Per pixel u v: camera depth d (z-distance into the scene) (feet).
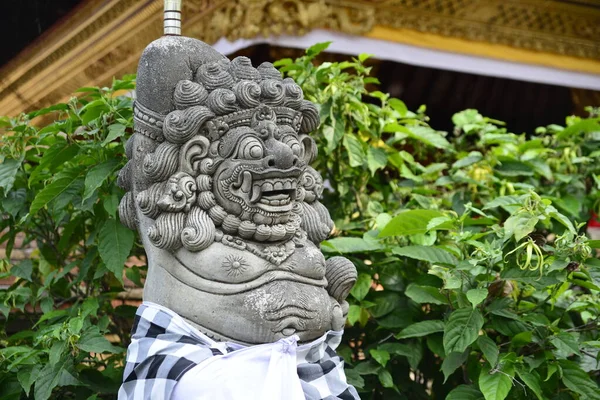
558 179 12.51
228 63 7.82
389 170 12.71
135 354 7.13
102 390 9.11
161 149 7.31
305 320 7.29
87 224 10.72
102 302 10.25
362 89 11.48
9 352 9.18
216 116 7.41
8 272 10.23
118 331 10.77
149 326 7.20
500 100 21.80
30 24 23.17
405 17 15.93
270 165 7.34
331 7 14.85
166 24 7.96
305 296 7.33
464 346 8.73
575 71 18.43
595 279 8.93
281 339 7.16
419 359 9.82
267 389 6.87
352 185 11.52
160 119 7.46
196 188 7.31
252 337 7.15
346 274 7.91
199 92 7.39
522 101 21.94
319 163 11.37
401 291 10.34
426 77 20.45
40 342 9.09
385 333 10.44
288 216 7.54
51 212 10.46
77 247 11.41
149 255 7.49
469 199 11.81
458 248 9.73
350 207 11.50
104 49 18.88
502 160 12.08
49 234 10.93
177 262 7.29
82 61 19.65
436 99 21.20
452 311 9.32
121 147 9.56
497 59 17.44
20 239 16.19
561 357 9.48
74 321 8.80
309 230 7.95
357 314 9.86
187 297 7.18
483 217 10.45
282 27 14.43
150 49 7.56
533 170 12.09
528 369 9.16
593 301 10.04
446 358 9.29
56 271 10.23
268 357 7.08
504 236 9.03
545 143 13.15
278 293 7.21
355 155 10.91
